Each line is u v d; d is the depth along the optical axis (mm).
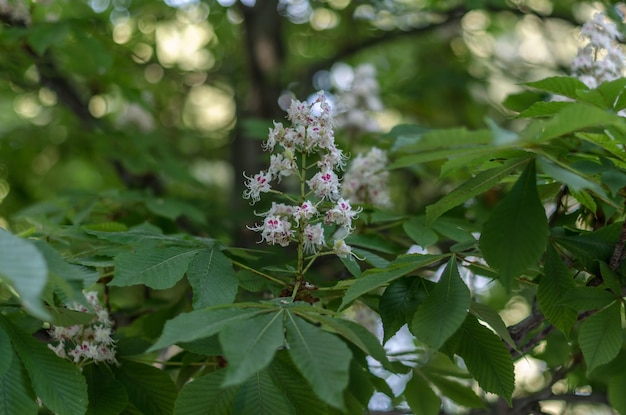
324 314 2471
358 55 9797
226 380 1938
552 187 3322
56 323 2781
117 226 3648
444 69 8438
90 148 7855
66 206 5094
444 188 5980
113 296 4930
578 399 4043
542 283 2875
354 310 4484
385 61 9984
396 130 4570
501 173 2611
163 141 6746
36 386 2498
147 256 2770
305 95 8062
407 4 8875
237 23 8703
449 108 9062
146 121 7109
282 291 2975
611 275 2834
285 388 2623
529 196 2518
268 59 8078
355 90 5734
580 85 2775
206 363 3396
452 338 2775
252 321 2180
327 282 3176
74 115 7379
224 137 9000
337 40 9289
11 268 1719
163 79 8531
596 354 2691
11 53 6273
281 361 2678
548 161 2494
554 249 2918
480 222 4586
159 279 2689
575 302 2766
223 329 2096
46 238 3498
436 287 2609
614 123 2064
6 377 2455
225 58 9102
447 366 4004
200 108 9844
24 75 6848
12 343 2523
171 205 5023
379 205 4363
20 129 7961
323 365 2029
